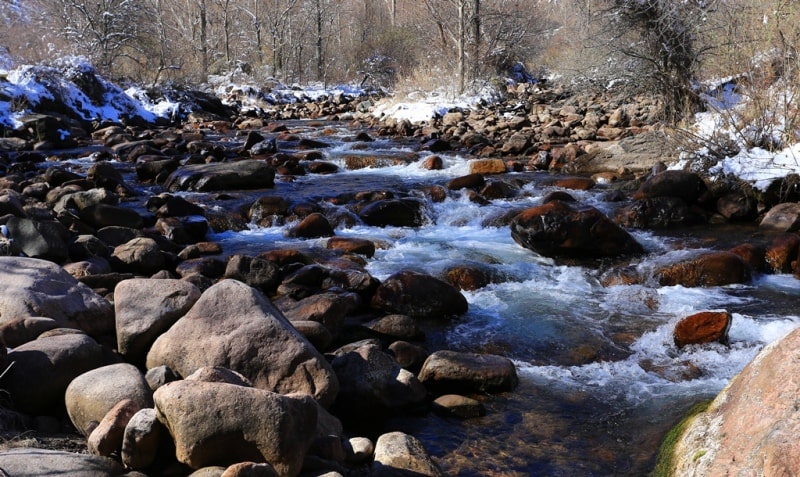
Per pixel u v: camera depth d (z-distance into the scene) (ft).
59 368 13.10
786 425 9.87
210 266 23.80
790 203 29.99
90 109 64.13
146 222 30.25
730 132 36.19
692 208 31.19
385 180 40.32
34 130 53.11
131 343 15.34
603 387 16.90
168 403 10.76
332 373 14.46
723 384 16.70
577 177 38.68
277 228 31.07
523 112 65.67
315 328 17.15
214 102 80.02
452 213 32.68
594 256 26.07
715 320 18.61
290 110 82.84
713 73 43.57
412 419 15.55
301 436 11.10
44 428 12.41
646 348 18.94
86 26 77.30
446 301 21.21
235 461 10.80
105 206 28.86
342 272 22.59
